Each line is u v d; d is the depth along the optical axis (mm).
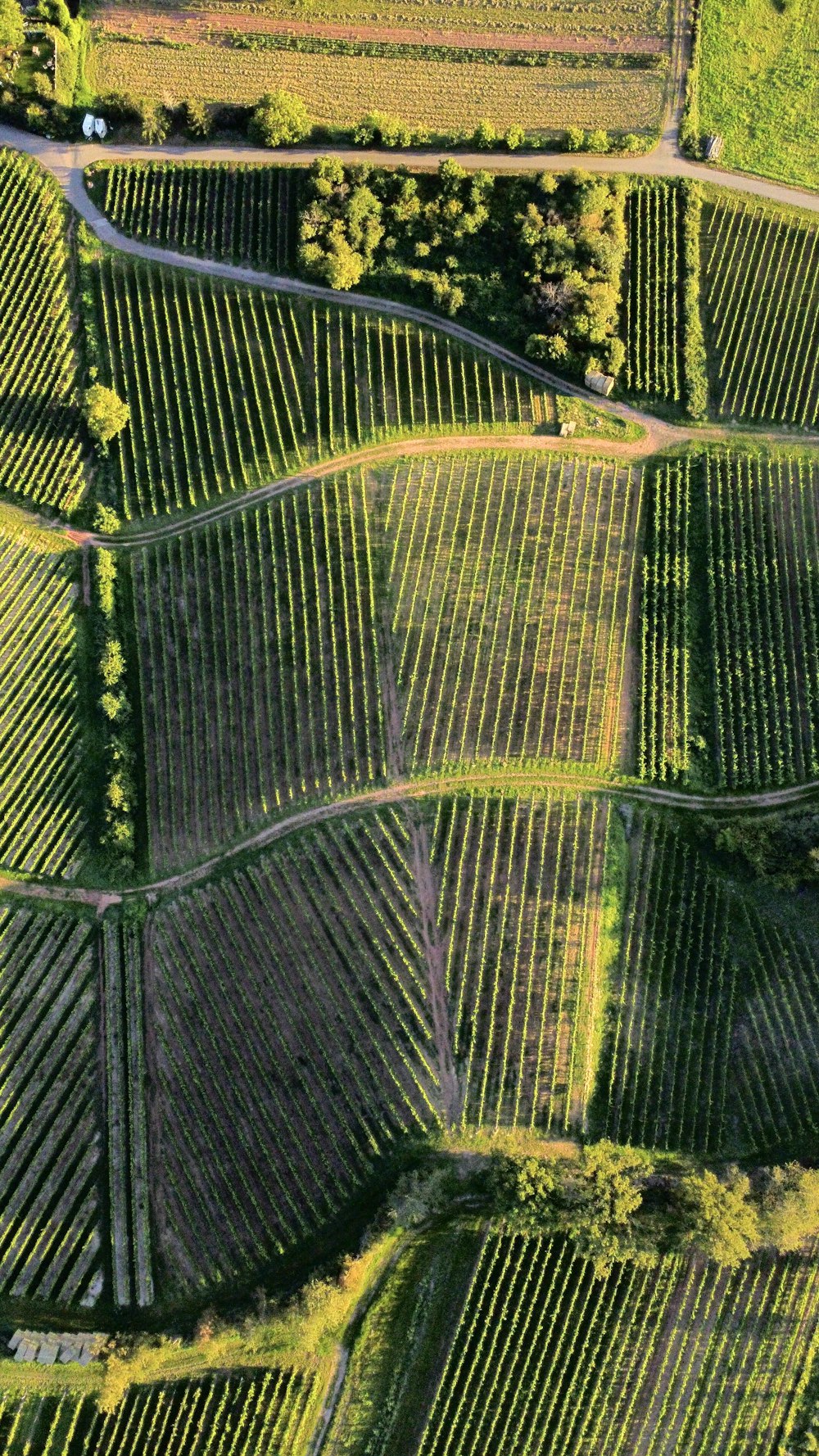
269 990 54094
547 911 53844
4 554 60219
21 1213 52344
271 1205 51719
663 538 59281
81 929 56000
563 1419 48812
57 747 58031
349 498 59250
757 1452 49594
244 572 59156
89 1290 51344
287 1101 52781
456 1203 50469
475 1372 48531
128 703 58406
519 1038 52312
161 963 55312
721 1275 50156
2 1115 53469
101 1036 54844
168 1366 49125
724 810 56375
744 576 58781
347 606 57844
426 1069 52062
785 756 56750
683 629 58219
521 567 58500
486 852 54594
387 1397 48906
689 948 54375
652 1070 52719
